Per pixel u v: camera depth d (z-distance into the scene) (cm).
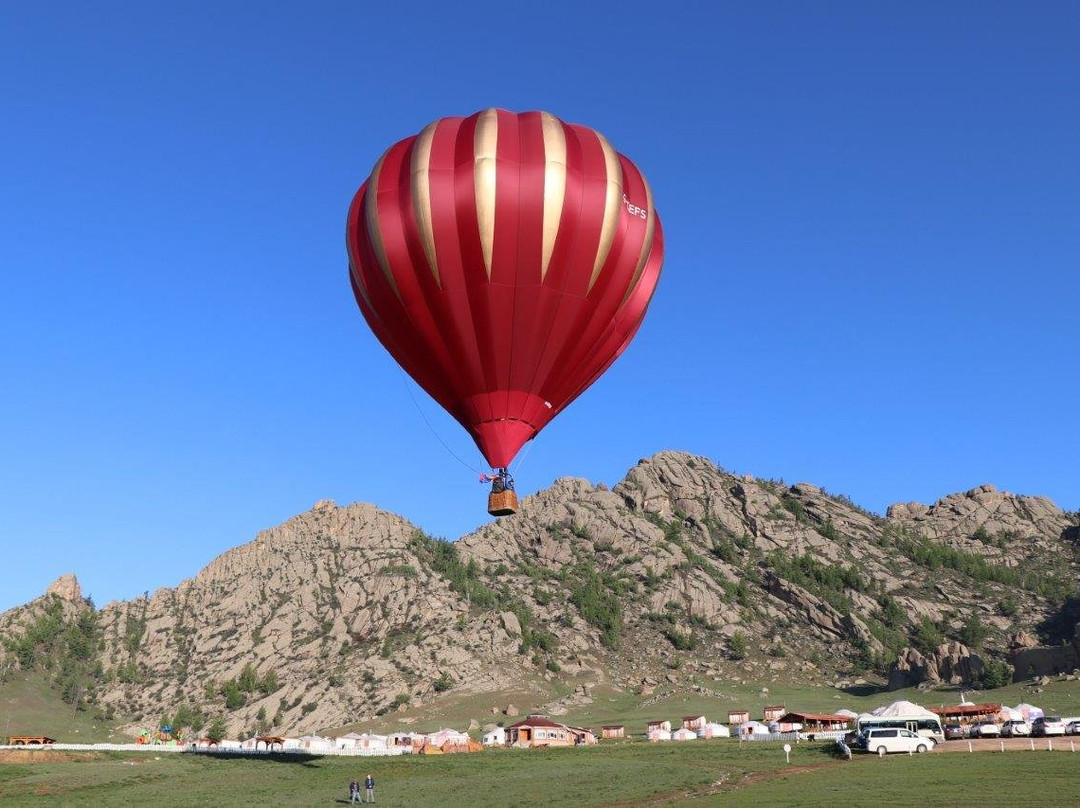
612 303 4981
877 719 8894
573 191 4766
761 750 9450
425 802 6581
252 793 7850
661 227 5306
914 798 5166
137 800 7544
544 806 6000
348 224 5166
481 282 4762
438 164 4784
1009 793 5194
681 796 6059
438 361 5000
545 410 5081
